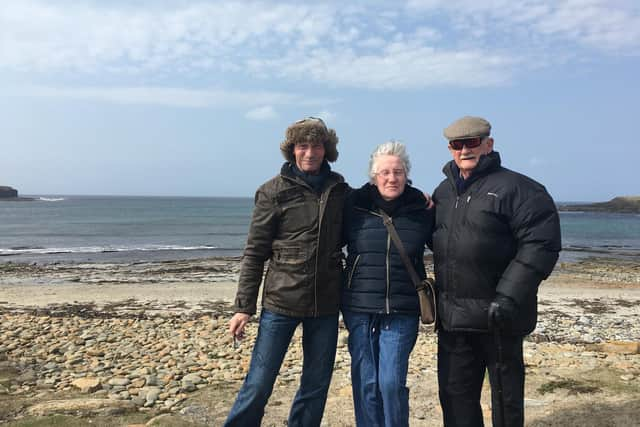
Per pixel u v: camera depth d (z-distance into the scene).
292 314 3.44
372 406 3.36
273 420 4.50
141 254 30.23
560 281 18.64
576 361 6.30
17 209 106.94
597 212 139.38
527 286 2.95
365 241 3.42
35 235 45.41
